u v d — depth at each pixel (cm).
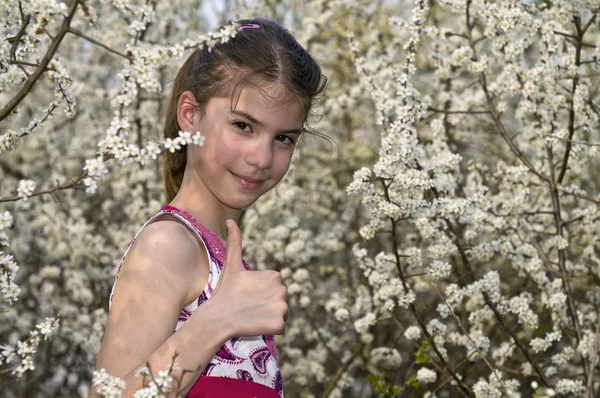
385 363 472
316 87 175
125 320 145
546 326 475
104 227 583
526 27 341
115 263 520
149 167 526
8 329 563
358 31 614
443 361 310
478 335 354
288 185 518
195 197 175
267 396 162
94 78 643
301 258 528
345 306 508
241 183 170
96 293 541
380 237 546
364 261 331
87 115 573
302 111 172
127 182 528
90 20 148
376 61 506
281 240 529
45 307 552
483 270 513
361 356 509
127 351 142
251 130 168
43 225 521
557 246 346
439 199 300
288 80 167
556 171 435
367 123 655
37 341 150
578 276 433
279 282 153
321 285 566
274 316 147
